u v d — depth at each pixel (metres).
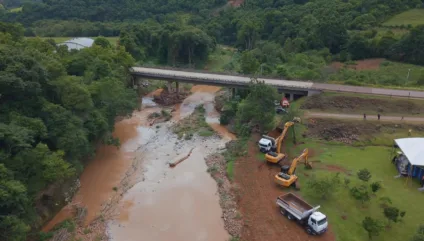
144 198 57.00
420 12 137.75
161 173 64.69
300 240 45.38
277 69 109.31
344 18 144.38
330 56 129.00
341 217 48.62
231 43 178.62
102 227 49.94
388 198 50.72
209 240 47.56
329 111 79.50
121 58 98.56
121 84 80.44
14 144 43.19
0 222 36.66
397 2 142.75
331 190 52.16
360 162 62.91
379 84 93.56
